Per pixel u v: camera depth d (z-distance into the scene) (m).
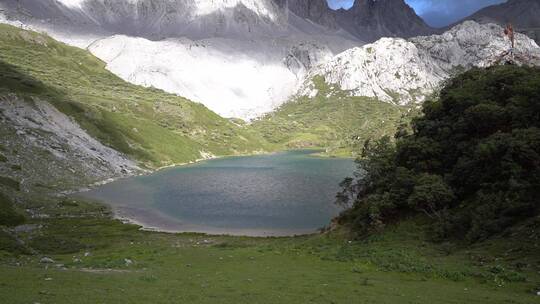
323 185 166.00
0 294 22.78
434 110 78.75
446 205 58.97
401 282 32.72
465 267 37.25
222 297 25.77
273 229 100.12
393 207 64.31
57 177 157.75
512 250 39.53
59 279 28.92
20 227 91.50
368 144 96.88
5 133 168.62
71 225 99.69
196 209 124.44
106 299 23.22
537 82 61.12
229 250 59.53
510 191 49.72
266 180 183.75
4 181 127.44
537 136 52.50
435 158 70.06
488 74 78.81
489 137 59.72
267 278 34.12
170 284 29.61
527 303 25.45
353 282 32.25
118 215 117.75
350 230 70.06
